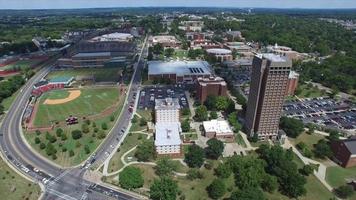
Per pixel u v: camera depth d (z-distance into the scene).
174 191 190.50
